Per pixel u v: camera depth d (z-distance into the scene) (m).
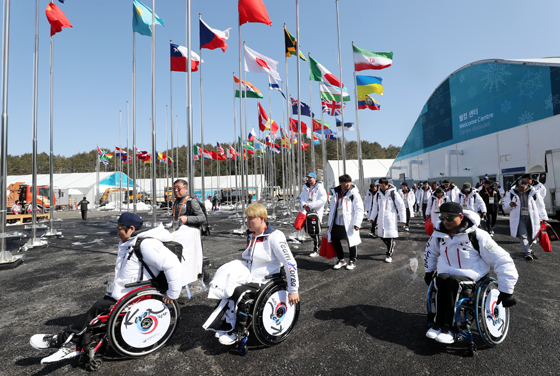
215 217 18.38
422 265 5.73
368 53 11.61
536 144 14.24
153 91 9.38
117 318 2.59
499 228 10.28
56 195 32.19
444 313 2.75
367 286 4.65
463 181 18.84
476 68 18.16
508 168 15.91
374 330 3.22
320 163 71.38
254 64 10.71
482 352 2.74
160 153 29.83
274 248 2.87
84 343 2.53
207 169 77.00
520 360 2.59
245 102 12.13
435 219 8.66
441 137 21.86
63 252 8.12
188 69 6.70
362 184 12.52
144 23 9.75
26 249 8.44
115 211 28.72
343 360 2.66
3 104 6.82
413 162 24.91
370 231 9.91
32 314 3.90
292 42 11.30
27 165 93.75
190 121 6.70
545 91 13.77
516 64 15.31
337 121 17.70
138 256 2.77
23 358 2.82
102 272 5.94
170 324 2.98
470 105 18.77
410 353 2.75
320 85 15.84
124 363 2.66
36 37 8.59
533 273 5.10
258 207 2.91
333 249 5.65
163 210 28.14
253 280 2.91
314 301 4.09
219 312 2.79
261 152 29.08
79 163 94.88
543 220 5.99
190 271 3.85
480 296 2.71
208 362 2.66
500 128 16.44
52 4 9.33
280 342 2.99
